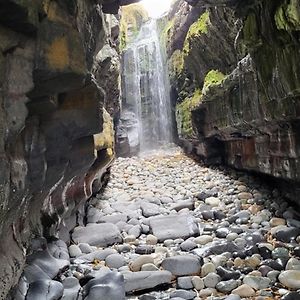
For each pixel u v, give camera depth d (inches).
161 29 669.9
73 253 190.5
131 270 171.9
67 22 102.0
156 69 627.5
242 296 142.4
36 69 92.9
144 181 392.8
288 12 130.8
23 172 96.2
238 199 288.4
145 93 632.4
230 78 265.9
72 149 147.8
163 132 621.0
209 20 292.0
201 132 417.4
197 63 387.5
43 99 106.0
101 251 192.4
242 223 236.7
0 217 83.4
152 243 213.9
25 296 122.3
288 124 209.5
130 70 639.8
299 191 237.6
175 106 560.7
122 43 653.3
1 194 79.7
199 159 483.5
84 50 118.3
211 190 321.4
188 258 168.9
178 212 271.9
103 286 141.8
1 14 78.8
